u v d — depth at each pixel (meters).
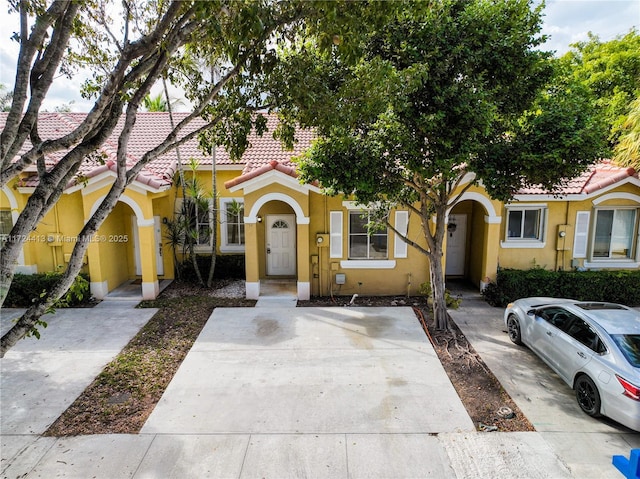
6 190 12.97
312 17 6.41
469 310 12.34
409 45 7.98
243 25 5.78
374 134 8.83
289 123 8.95
